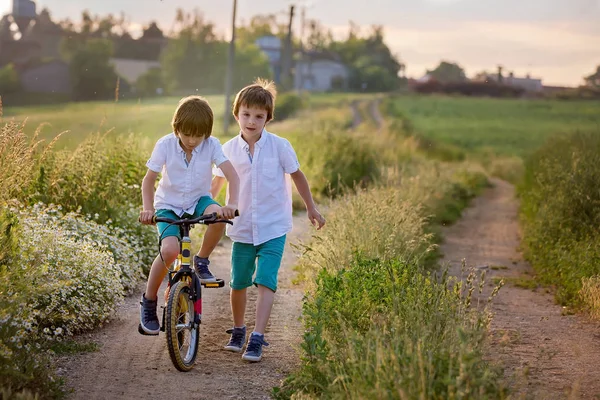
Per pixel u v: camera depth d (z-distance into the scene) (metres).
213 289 8.27
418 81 136.00
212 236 5.68
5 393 4.40
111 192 9.44
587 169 11.69
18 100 73.44
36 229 6.57
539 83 145.25
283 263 10.16
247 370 5.60
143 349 5.95
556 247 10.47
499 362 5.13
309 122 30.94
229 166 5.58
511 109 101.62
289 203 6.01
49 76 80.50
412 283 6.10
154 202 5.64
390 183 16.53
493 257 11.98
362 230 8.92
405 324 5.11
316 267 8.43
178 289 5.32
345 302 5.93
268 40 143.00
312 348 5.12
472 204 22.33
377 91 144.00
